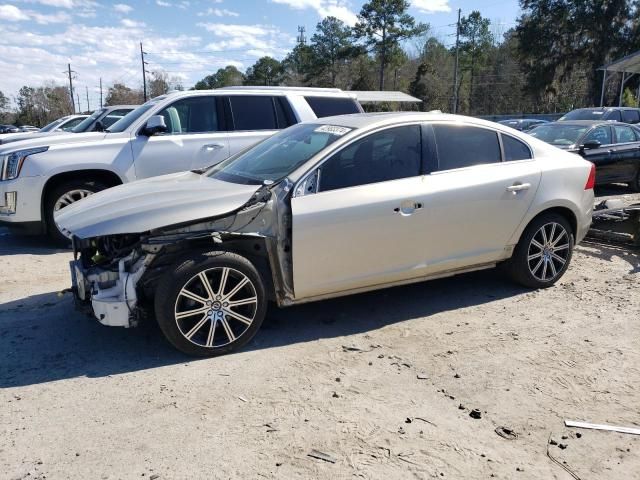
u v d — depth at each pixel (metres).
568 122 11.76
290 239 4.11
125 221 3.78
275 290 4.20
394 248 4.47
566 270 5.77
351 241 4.27
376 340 4.30
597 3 50.88
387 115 4.80
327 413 3.27
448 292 5.39
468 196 4.71
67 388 3.57
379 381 3.65
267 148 5.00
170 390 3.54
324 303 5.12
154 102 7.98
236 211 3.92
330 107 8.63
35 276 5.98
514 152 5.14
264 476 2.72
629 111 16.08
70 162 7.07
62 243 7.56
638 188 11.73
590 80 54.41
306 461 2.83
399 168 4.53
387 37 63.25
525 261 5.24
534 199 5.09
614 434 3.08
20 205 6.94
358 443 2.98
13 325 4.60
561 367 3.84
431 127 4.76
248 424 3.16
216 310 3.96
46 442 2.99
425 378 3.69
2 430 3.10
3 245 7.51
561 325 4.56
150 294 4.08
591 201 5.57
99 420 3.20
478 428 3.12
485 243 4.94
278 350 4.13
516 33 58.25
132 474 2.73
